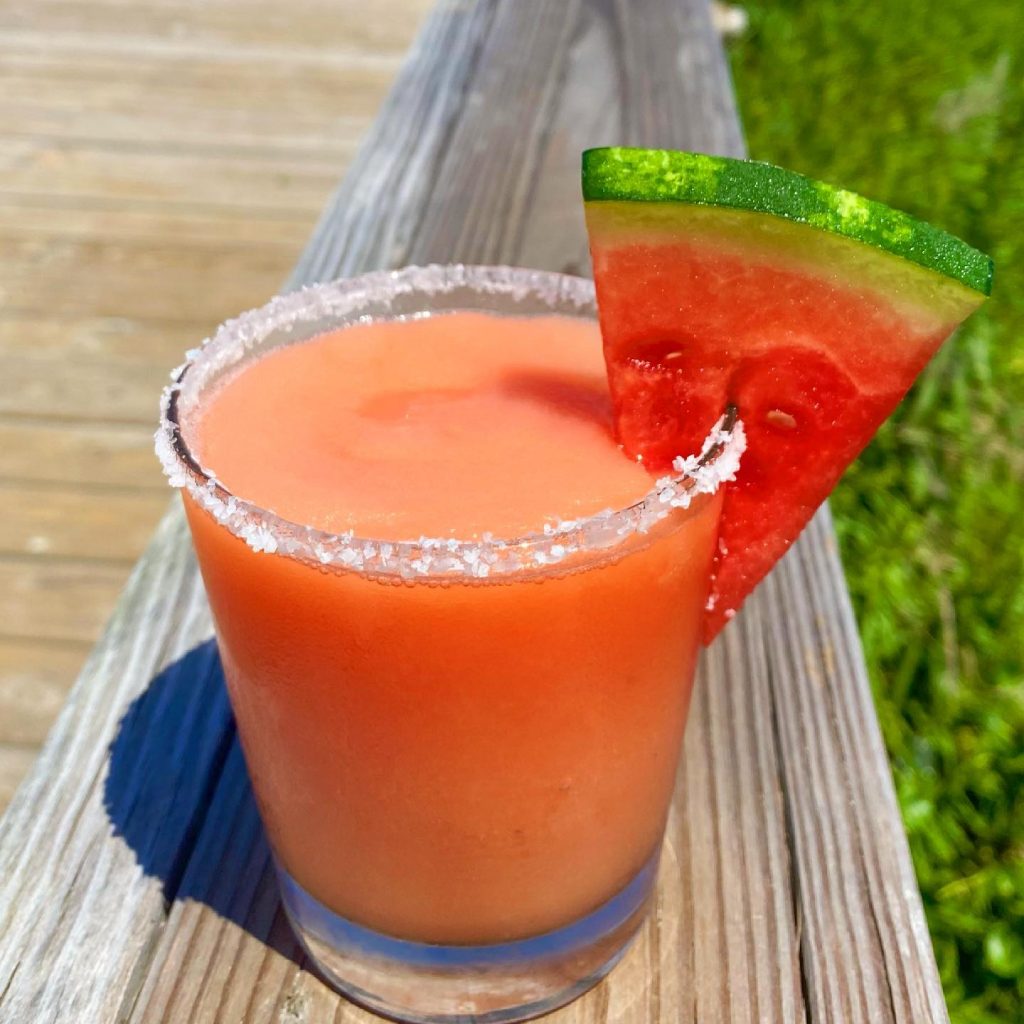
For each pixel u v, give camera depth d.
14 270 0.72
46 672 0.49
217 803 0.24
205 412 0.21
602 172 0.18
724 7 0.86
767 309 0.18
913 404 0.56
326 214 0.43
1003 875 0.38
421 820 0.18
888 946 0.22
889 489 0.53
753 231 0.18
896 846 0.24
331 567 0.16
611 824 0.20
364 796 0.18
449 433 0.21
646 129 0.49
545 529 0.18
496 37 0.58
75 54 0.97
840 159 0.74
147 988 0.21
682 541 0.18
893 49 0.89
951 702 0.44
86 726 0.26
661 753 0.20
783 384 0.19
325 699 0.18
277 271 0.72
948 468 0.54
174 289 0.71
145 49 0.98
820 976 0.21
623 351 0.19
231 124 0.87
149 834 0.24
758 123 0.77
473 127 0.49
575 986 0.21
